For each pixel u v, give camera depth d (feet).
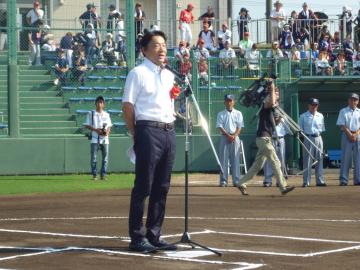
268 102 66.33
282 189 65.92
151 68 35.12
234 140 79.05
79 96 102.17
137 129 34.86
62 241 38.63
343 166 79.56
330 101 107.76
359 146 79.46
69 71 102.58
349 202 59.31
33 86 101.09
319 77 101.19
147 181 34.86
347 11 124.36
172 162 35.65
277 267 31.42
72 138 96.17
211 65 103.86
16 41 96.58
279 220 47.19
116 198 63.62
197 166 98.84
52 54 103.65
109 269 31.01
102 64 104.32
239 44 120.16
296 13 124.36
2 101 99.66
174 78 36.04
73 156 96.22
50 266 31.78
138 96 34.94
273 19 122.83
